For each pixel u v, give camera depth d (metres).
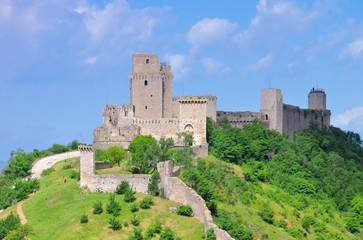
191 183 197.25
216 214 192.00
